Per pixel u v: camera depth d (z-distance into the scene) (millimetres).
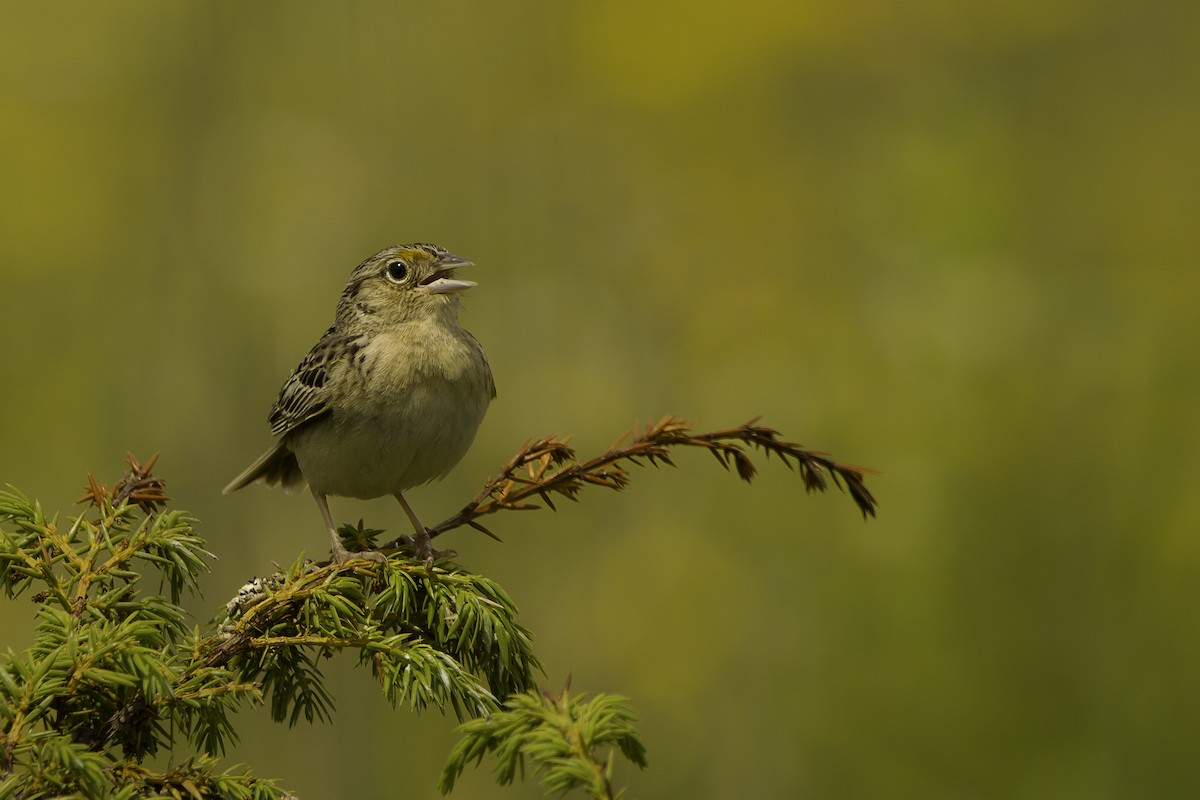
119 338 16734
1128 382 13828
